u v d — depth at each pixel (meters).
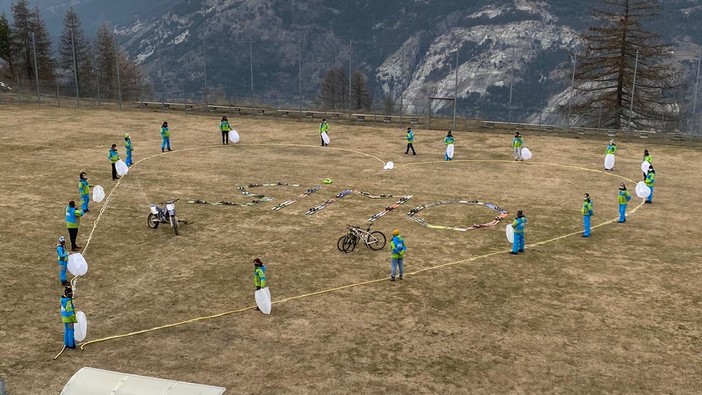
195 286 19.92
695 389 14.38
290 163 36.75
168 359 15.63
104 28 98.56
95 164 35.91
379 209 27.88
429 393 14.18
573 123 59.78
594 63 59.34
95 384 12.20
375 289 19.67
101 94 73.06
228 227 25.47
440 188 31.48
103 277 20.59
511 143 43.69
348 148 41.38
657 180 33.84
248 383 14.54
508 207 28.34
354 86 88.06
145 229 25.30
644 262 21.95
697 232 25.17
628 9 58.81
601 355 15.82
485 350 16.03
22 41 86.81
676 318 17.81
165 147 39.88
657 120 56.75
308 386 14.41
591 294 19.34
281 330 17.08
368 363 15.41
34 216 26.67
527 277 20.61
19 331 17.05
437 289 19.67
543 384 14.54
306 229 25.23
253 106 59.94
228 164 36.25
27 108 56.72
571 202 29.27
